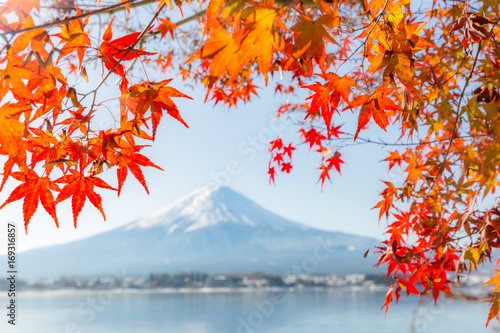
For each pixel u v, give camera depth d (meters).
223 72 1.22
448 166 2.95
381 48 1.62
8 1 1.26
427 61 2.41
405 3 1.61
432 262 2.79
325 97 1.59
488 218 2.31
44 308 171.75
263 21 1.22
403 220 3.01
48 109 1.41
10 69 1.30
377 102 1.62
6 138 1.37
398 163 3.32
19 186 1.45
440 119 2.46
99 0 1.48
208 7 1.23
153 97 1.53
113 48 1.53
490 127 2.31
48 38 1.31
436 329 109.88
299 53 1.35
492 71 2.29
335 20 1.35
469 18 2.01
